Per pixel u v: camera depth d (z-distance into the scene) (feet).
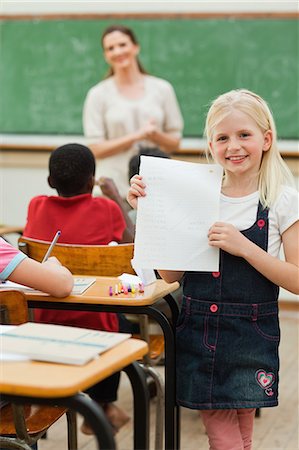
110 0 20.98
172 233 7.40
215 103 7.67
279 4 19.93
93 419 5.03
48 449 10.89
